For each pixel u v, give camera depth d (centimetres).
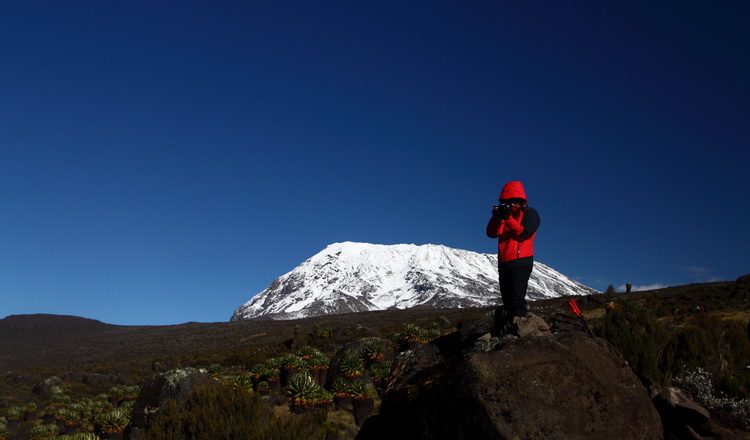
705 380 895
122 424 1997
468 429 447
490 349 489
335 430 1515
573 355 471
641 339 971
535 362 461
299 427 884
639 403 472
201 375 1416
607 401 459
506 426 430
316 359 2492
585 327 556
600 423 448
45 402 3175
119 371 4831
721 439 561
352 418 1805
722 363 998
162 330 10631
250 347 5956
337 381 1986
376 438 572
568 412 444
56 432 2369
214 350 6494
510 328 548
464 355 487
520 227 568
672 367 988
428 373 537
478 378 451
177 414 869
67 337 10250
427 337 2506
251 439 837
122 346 8306
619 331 992
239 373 3619
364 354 2333
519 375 451
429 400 484
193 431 848
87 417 2681
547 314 619
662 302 3909
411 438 497
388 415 559
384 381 2092
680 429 563
